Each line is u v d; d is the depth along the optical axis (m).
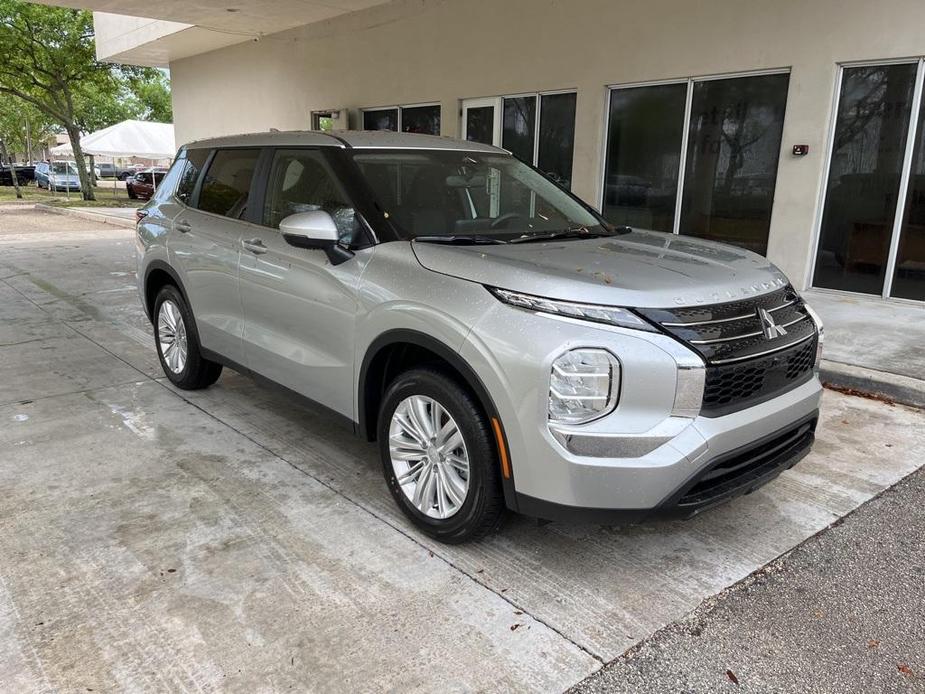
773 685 2.39
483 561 3.08
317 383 3.75
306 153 3.98
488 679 2.39
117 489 3.69
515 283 2.82
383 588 2.88
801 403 3.09
